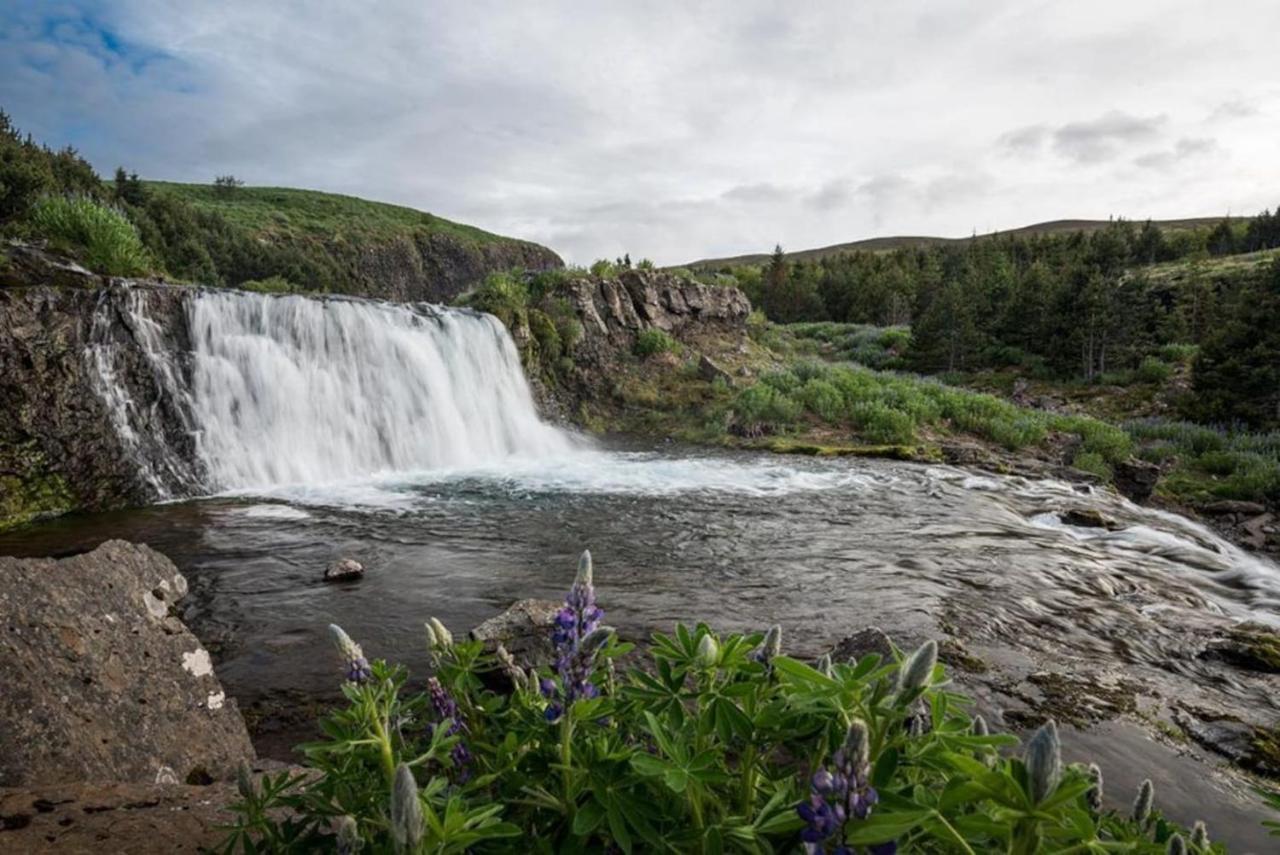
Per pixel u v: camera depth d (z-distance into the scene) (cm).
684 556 862
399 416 1539
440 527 969
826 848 117
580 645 162
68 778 287
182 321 1216
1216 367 3064
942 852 134
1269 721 490
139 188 4462
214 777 331
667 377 2402
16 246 1116
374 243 9150
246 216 7981
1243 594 890
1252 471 2066
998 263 7556
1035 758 105
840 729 142
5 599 338
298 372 1377
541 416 2012
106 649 354
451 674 203
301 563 781
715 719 161
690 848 147
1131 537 1138
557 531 966
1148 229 10544
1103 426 2345
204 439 1192
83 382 1053
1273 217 10119
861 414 2091
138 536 873
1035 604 731
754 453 1802
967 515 1166
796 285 8319
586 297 2428
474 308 2106
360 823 165
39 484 969
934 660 130
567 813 159
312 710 455
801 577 790
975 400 2433
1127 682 545
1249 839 357
